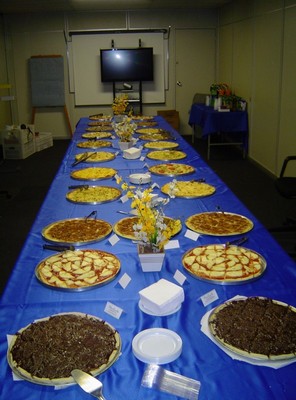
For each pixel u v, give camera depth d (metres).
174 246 1.97
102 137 4.95
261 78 6.09
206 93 8.79
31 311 1.50
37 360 1.20
